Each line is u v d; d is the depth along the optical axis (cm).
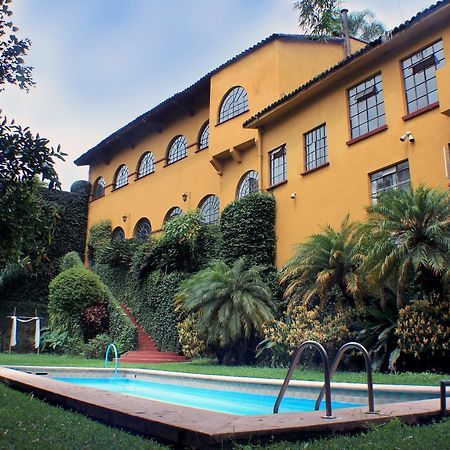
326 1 873
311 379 836
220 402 860
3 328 2284
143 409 377
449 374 866
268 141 1689
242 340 1349
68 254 2547
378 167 1271
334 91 1452
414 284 988
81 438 346
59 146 397
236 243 1579
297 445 306
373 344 1041
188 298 1384
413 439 336
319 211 1430
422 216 934
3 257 396
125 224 2589
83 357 1823
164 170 2372
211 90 1994
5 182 377
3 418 433
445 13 1130
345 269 1116
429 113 1164
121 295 2242
